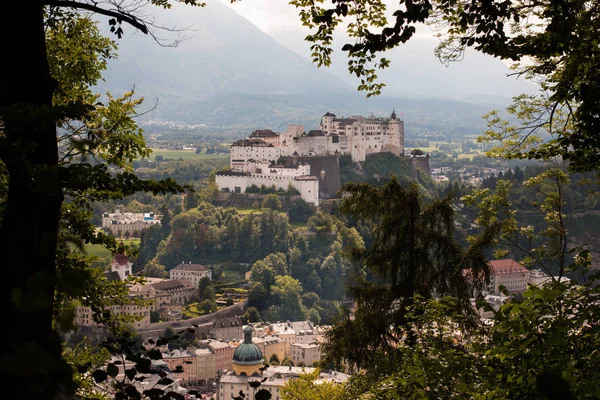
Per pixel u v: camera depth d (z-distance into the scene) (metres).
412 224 37.53
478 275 36.62
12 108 15.86
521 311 17.19
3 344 9.15
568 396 15.54
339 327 37.09
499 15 24.58
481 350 20.11
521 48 25.94
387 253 37.66
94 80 32.75
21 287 8.12
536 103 35.97
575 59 25.06
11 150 15.50
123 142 28.78
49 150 17.39
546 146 32.59
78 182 16.73
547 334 16.98
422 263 37.28
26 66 16.64
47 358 8.20
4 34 16.44
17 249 9.84
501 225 37.53
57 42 31.62
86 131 27.81
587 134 27.78
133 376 13.64
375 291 37.81
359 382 31.64
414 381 19.94
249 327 146.75
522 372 17.27
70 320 8.17
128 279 28.66
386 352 35.53
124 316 27.14
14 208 15.06
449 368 19.72
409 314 27.30
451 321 25.83
